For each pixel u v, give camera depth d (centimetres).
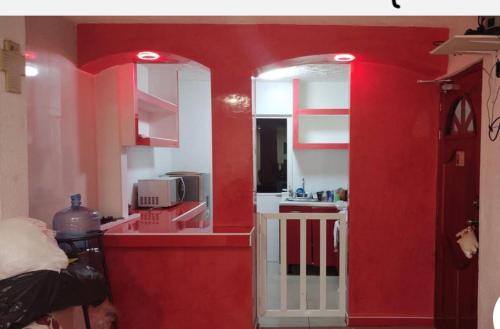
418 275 301
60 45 240
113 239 252
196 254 257
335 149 488
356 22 254
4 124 173
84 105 273
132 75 289
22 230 153
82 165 269
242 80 264
